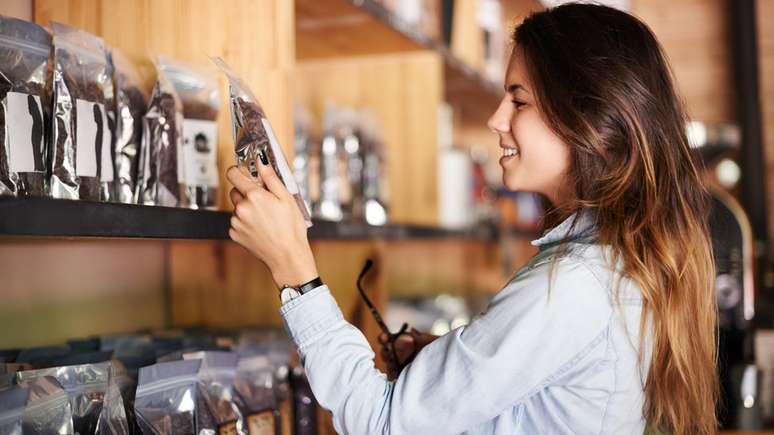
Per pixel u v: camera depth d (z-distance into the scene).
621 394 1.26
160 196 1.22
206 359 1.36
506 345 1.18
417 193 2.74
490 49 3.32
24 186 1.01
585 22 1.33
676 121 1.37
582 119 1.27
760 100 4.01
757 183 3.98
